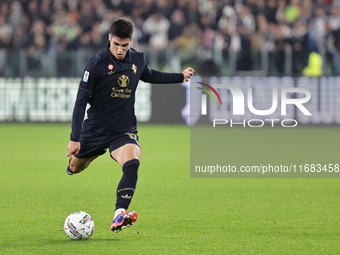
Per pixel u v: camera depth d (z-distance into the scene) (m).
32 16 73.00
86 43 69.19
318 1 71.31
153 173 33.44
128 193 16.52
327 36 67.06
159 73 19.53
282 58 64.25
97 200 24.66
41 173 33.31
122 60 17.81
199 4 70.88
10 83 65.75
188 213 21.47
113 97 18.11
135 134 18.77
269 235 17.45
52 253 14.96
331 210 22.06
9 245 15.95
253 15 69.50
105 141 18.56
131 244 16.12
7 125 65.12
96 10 71.75
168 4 71.06
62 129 60.72
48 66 64.81
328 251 15.31
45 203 23.84
